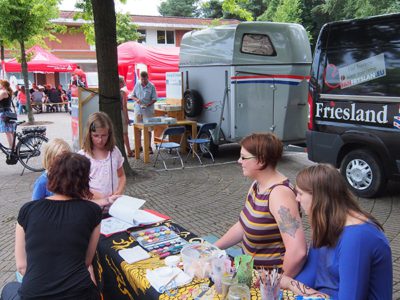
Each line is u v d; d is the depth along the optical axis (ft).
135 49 55.16
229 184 23.53
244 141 8.23
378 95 18.76
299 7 89.45
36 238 7.27
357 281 6.03
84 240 7.48
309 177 6.70
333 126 20.84
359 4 76.84
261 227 8.02
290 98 29.50
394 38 18.04
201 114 31.63
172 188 22.80
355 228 6.21
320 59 21.30
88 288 7.32
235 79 27.89
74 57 103.91
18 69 64.95
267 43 28.40
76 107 27.02
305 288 6.99
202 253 8.00
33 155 27.53
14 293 8.36
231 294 6.33
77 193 7.72
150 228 10.12
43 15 50.52
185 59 32.86
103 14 22.71
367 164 19.85
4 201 21.17
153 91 31.71
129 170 25.05
